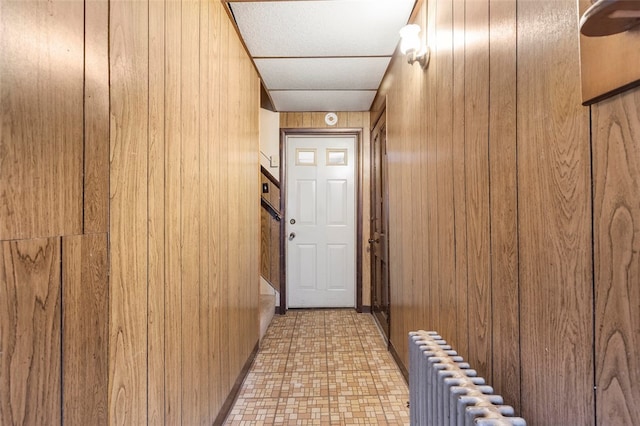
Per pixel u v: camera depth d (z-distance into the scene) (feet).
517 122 3.30
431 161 5.88
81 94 2.68
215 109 6.00
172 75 4.35
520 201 3.26
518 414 3.31
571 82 2.57
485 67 3.92
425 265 6.22
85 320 2.72
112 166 3.09
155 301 3.86
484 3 3.94
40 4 2.28
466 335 4.45
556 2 2.72
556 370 2.77
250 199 8.79
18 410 2.10
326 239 13.96
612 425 2.24
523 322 3.22
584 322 2.47
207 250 5.57
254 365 8.98
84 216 2.72
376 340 10.73
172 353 4.29
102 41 2.95
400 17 7.10
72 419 2.57
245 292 8.24
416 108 6.81
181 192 4.59
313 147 13.96
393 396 7.43
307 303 14.01
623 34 2.07
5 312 2.02
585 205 2.45
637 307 2.07
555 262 2.77
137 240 3.50
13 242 2.08
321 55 8.82
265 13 6.94
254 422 6.52
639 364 2.06
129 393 3.33
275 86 11.00
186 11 4.80
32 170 2.22
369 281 13.65
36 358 2.24
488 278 3.88
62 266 2.48
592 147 2.39
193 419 4.95
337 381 8.12
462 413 3.02
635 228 2.07
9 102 2.05
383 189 10.94
